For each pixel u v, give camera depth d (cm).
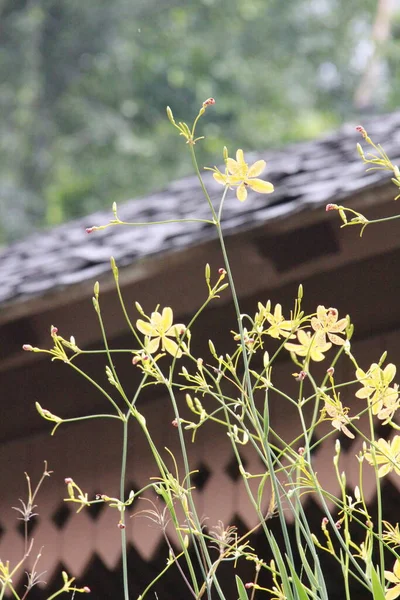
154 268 269
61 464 292
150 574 281
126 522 269
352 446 244
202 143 1409
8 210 1326
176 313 273
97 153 1398
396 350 258
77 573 273
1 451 306
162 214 397
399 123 416
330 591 283
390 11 1206
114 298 274
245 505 254
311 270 262
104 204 1373
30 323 283
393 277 260
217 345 275
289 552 165
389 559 252
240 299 273
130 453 278
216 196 395
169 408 277
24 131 1389
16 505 295
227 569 255
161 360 281
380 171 264
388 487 246
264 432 168
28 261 382
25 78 1400
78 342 283
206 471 267
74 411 296
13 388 304
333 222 256
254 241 261
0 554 288
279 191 287
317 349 172
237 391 268
